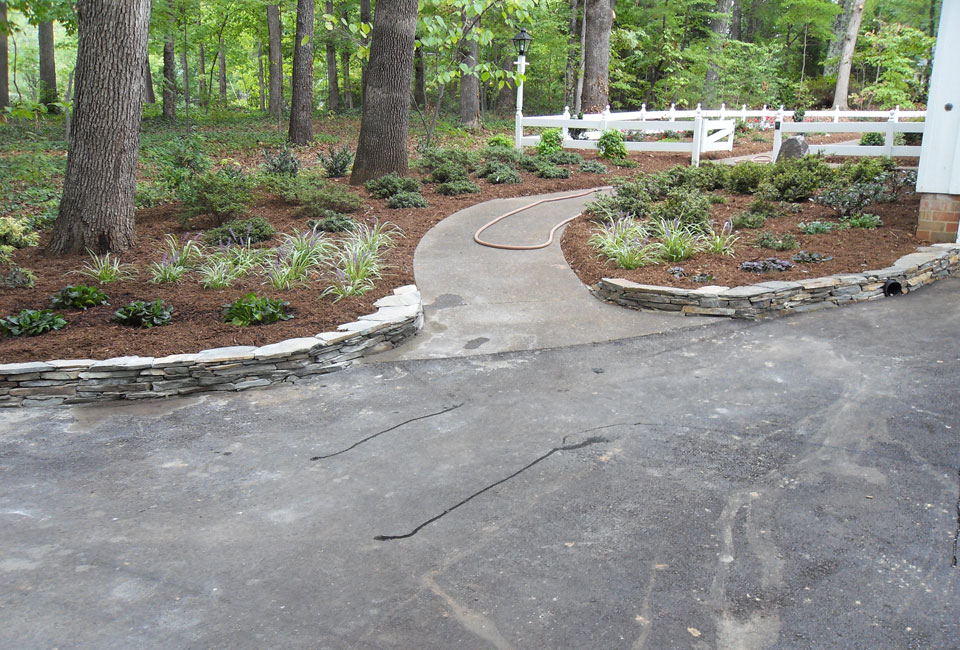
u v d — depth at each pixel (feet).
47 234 33.24
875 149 49.65
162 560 11.28
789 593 10.03
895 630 9.25
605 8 67.67
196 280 25.77
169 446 15.61
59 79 150.61
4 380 17.97
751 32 126.72
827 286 23.27
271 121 89.45
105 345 19.72
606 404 16.97
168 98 88.63
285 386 19.08
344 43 91.66
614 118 59.00
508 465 14.15
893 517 11.78
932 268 25.53
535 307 24.39
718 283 24.23
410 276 27.07
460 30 41.32
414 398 17.87
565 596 10.12
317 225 30.73
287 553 11.40
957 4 25.99
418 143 61.98
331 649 9.20
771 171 40.37
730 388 17.58
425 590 10.36
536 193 41.29
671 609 9.78
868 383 17.34
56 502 13.24
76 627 9.72
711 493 12.78
